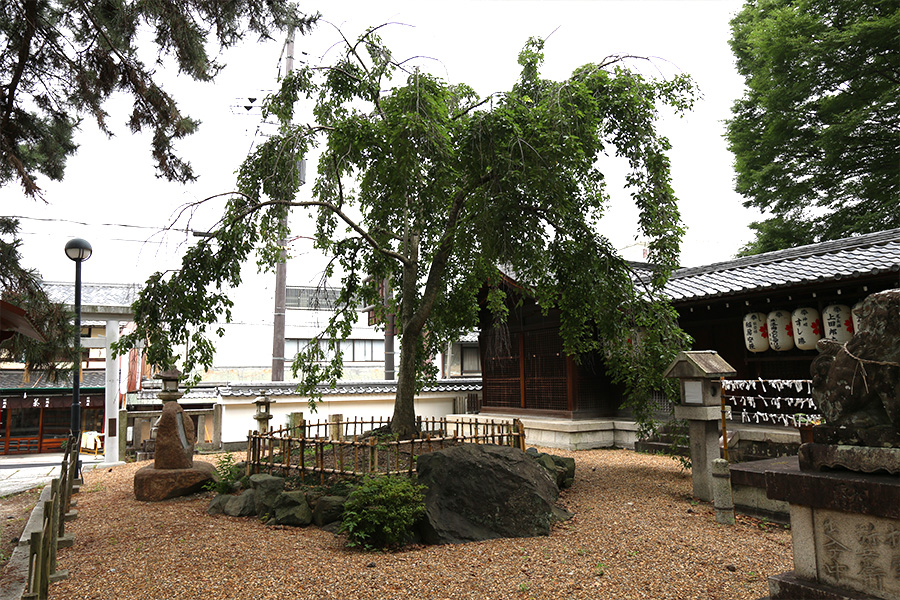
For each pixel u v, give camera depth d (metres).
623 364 9.66
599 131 9.23
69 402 20.62
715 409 8.16
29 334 6.29
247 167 9.82
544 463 8.62
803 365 10.59
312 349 10.23
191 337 8.59
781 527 6.60
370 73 9.51
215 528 7.01
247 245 8.99
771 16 18.75
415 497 6.30
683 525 6.71
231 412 15.62
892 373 3.15
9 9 7.62
